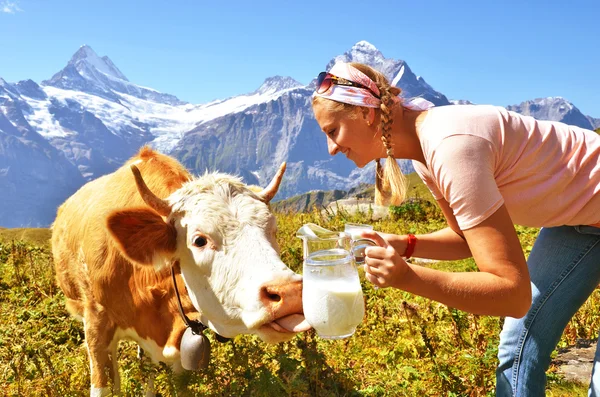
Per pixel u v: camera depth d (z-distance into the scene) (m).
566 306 1.19
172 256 1.50
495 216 1.01
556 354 1.89
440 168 1.03
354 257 1.08
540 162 1.09
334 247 1.06
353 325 1.06
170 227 1.47
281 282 1.31
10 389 1.89
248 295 1.34
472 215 1.01
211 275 1.43
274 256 1.39
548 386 1.71
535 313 1.20
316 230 1.08
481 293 0.99
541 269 1.21
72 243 1.97
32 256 3.65
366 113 1.10
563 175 1.11
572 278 1.18
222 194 1.48
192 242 1.44
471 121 1.04
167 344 1.66
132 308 1.72
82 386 1.92
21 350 2.09
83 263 1.86
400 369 1.84
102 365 1.82
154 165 1.83
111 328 1.83
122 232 1.42
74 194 2.22
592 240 1.17
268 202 1.57
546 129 1.12
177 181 1.75
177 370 1.74
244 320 1.36
